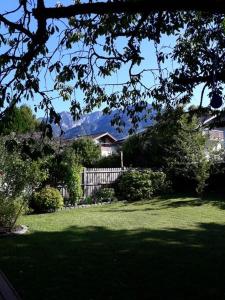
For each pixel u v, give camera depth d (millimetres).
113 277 7215
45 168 16984
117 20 6867
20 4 5125
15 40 5406
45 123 4742
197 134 19312
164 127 8148
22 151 4688
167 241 10344
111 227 12531
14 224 11758
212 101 4152
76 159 18750
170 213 15672
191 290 6539
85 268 7785
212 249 9406
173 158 20781
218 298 6184
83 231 11852
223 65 5008
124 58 7113
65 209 17469
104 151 39844
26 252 9164
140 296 6277
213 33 7164
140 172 20797
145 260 8383
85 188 19906
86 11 4477
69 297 6227
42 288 6617
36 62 6348
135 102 8125
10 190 11820
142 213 15734
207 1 4059
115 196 20516
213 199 19109
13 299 5875
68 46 6691
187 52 7590
